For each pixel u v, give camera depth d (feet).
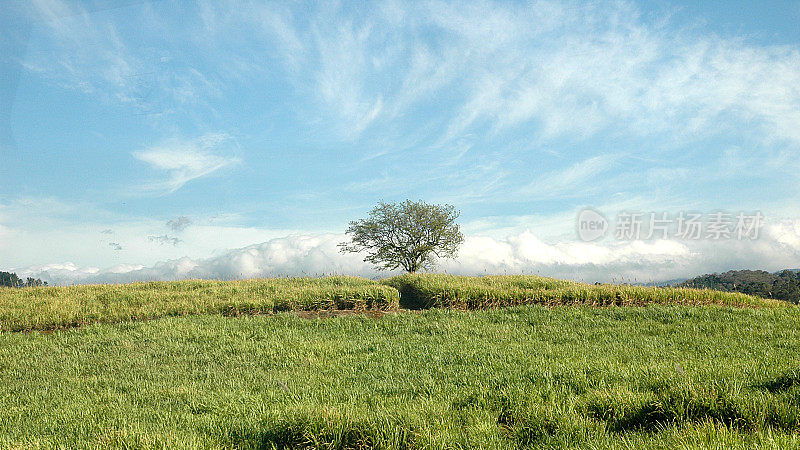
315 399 19.54
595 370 21.07
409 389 20.92
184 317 42.11
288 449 14.08
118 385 24.16
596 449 12.78
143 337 35.09
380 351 29.81
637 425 14.80
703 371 18.26
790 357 23.59
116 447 13.76
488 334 34.53
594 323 37.73
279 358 28.81
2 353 31.04
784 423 13.01
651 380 17.53
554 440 13.88
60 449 14.43
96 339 34.58
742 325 35.22
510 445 14.15
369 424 14.28
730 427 12.89
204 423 16.79
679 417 14.03
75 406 20.26
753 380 17.02
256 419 16.69
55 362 29.30
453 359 26.40
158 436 14.20
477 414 16.60
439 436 13.79
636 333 33.94
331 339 34.81
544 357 25.84
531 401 17.03
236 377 25.14
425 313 43.39
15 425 18.10
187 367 27.71
